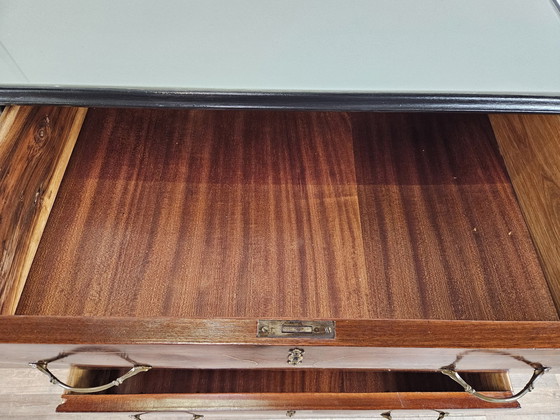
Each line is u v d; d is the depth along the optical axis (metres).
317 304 0.46
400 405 0.64
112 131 0.58
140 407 0.62
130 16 0.42
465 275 0.49
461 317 0.46
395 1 0.43
